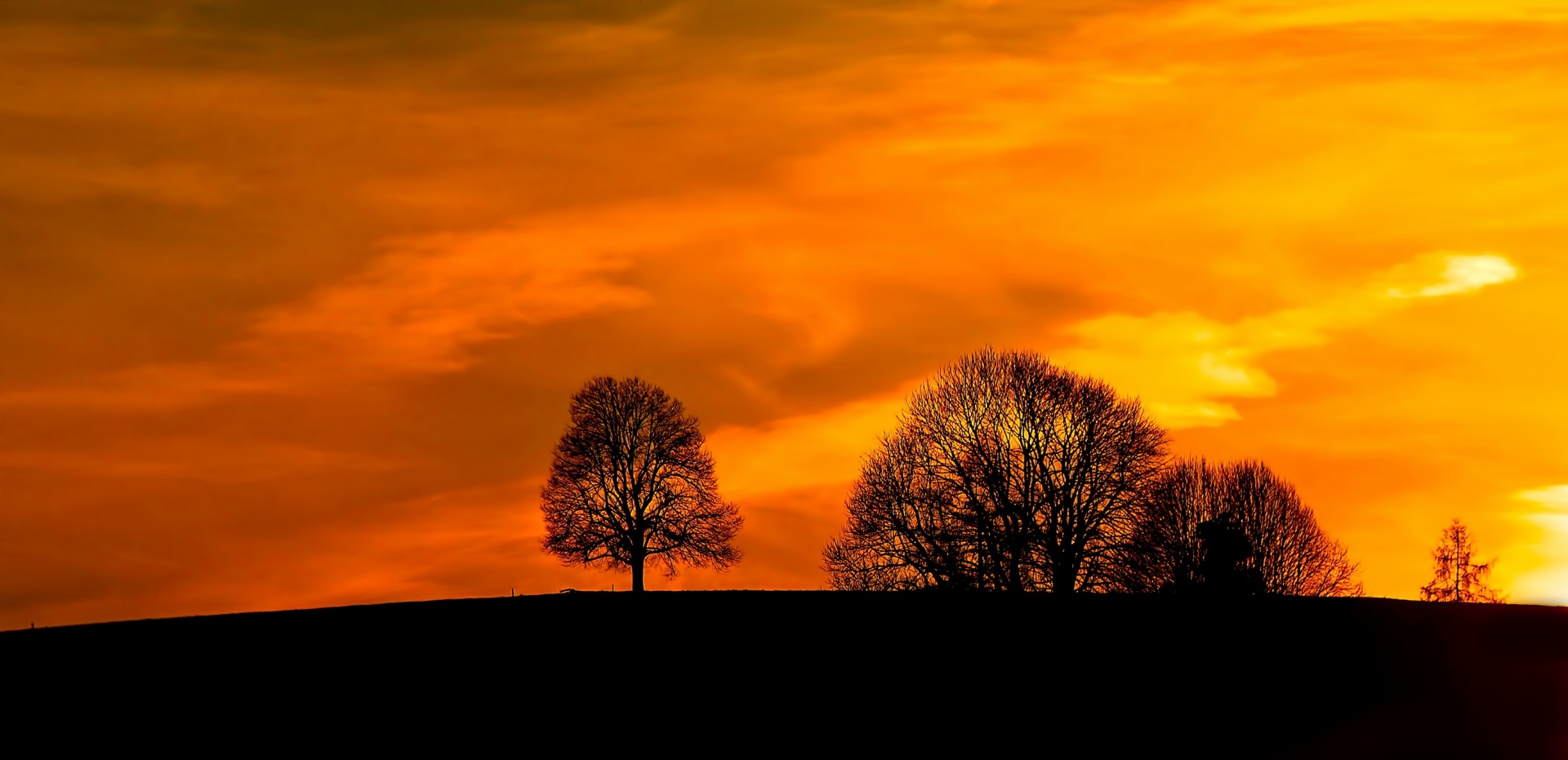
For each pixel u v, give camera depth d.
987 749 44.12
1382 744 43.88
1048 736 45.06
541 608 62.97
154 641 56.03
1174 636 56.50
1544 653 53.84
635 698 48.97
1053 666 52.56
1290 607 61.28
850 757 43.03
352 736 45.00
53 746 43.78
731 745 44.44
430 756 43.12
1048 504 67.50
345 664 52.91
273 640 56.47
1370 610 60.81
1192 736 45.12
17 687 49.66
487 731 45.62
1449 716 46.88
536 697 49.19
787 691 49.81
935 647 55.09
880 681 51.00
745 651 54.78
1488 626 57.88
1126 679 51.06
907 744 44.31
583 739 44.84
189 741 44.22
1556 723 45.94
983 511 67.38
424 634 57.34
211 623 60.09
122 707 47.53
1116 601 61.91
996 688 50.09
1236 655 54.00
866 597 63.53
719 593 66.75
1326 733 45.03
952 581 66.31
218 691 49.25
